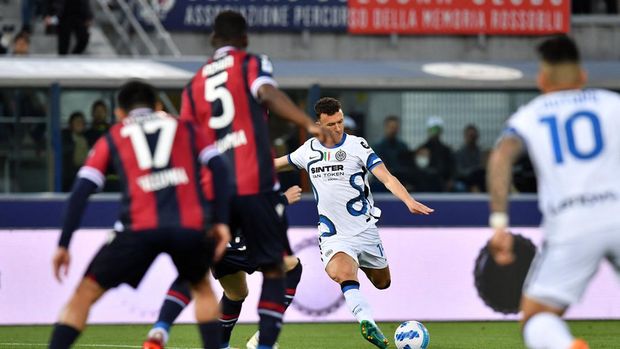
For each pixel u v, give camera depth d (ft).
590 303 136.15
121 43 199.82
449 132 155.43
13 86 148.97
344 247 97.40
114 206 140.97
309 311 132.98
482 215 146.51
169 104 152.87
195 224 64.54
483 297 135.95
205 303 67.67
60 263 64.28
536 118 59.47
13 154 149.48
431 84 154.61
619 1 214.69
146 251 64.64
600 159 58.34
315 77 152.66
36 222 143.43
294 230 133.59
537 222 147.13
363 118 153.79
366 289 135.23
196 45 200.23
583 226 57.62
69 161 150.20
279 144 150.82
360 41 202.49
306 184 147.33
